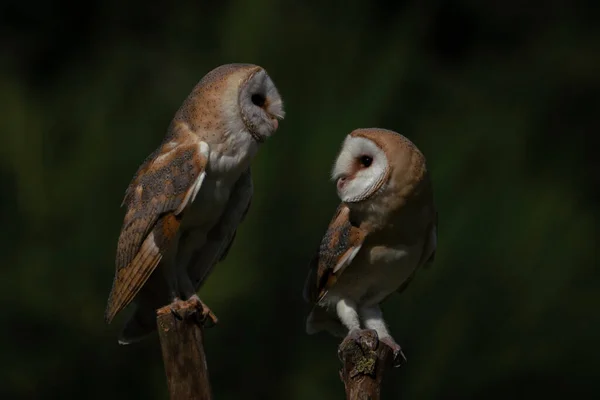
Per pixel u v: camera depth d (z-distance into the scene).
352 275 7.71
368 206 7.45
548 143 17.14
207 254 7.96
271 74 13.90
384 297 7.88
